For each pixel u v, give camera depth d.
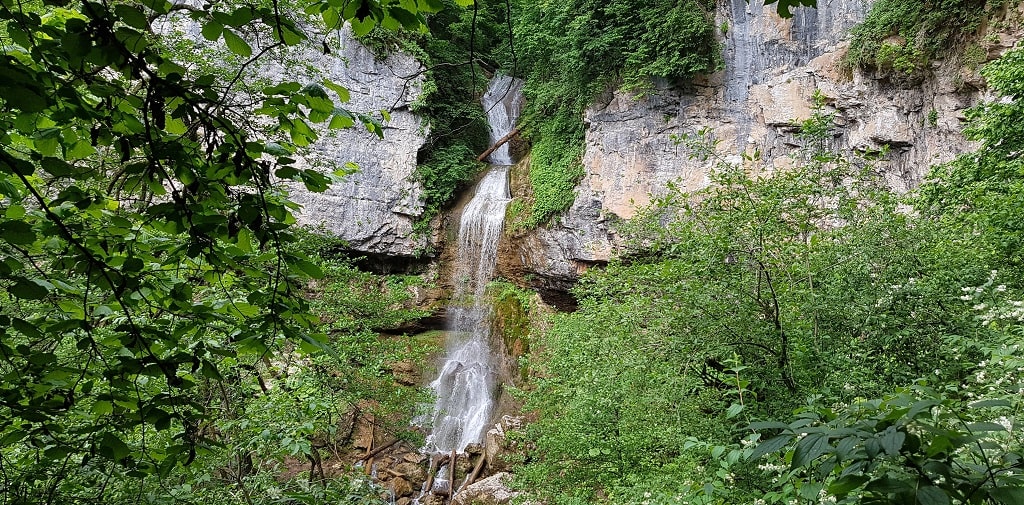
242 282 2.21
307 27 11.22
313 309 9.91
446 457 14.23
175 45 7.95
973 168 9.12
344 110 1.81
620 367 7.95
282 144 1.96
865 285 6.16
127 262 1.74
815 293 6.02
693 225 7.26
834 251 6.48
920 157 13.74
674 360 6.64
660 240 8.04
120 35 1.48
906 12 13.72
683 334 6.52
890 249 6.50
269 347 2.15
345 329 10.78
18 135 1.95
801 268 6.22
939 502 1.08
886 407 1.32
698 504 3.28
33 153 1.72
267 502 4.27
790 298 6.11
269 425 4.81
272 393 5.68
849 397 4.72
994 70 8.98
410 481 13.30
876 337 5.82
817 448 1.15
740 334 5.99
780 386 5.61
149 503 3.19
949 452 1.22
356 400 10.66
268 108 1.78
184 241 1.96
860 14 14.84
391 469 13.46
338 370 9.33
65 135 1.74
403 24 1.78
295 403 5.55
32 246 1.88
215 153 1.82
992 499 1.09
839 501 1.52
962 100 12.98
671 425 6.34
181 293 1.96
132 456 2.30
